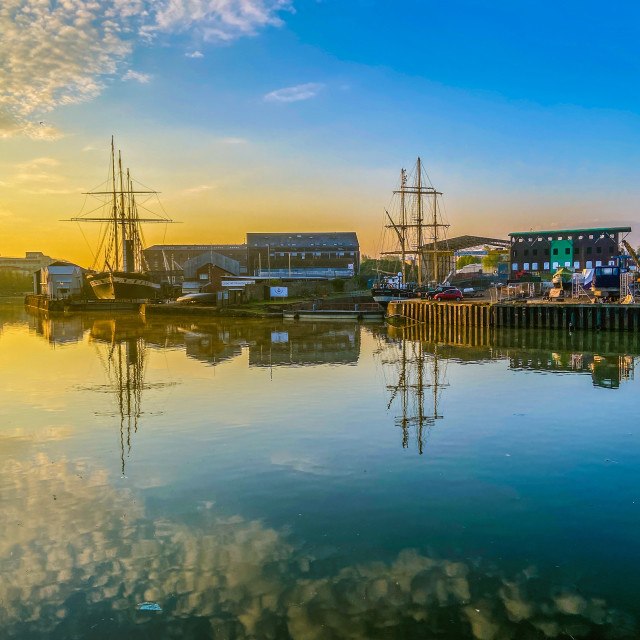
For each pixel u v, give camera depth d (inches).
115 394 835.4
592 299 1941.4
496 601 291.6
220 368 1078.4
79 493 442.6
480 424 639.8
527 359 1145.4
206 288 3393.2
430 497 424.8
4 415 706.2
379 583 308.5
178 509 409.4
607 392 805.2
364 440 580.4
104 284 3464.6
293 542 355.6
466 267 5305.1
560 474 473.1
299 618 280.1
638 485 446.9
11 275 7647.6
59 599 298.8
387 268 5728.3
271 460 518.6
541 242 3951.8
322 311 2498.8
